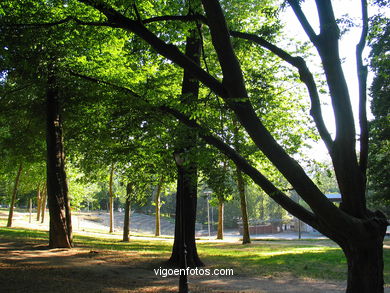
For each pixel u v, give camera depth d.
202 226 80.88
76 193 41.50
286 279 11.75
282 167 7.04
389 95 22.83
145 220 80.50
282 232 67.19
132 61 15.30
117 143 15.97
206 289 10.19
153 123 12.70
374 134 23.28
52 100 17.45
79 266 13.04
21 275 11.02
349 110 7.33
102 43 15.01
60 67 14.50
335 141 7.60
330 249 22.11
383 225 7.61
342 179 7.63
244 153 11.71
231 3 14.88
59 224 17.31
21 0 12.41
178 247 14.18
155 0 12.23
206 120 11.02
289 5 8.24
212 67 15.55
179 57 7.68
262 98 11.74
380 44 9.01
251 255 18.28
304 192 7.02
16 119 20.03
